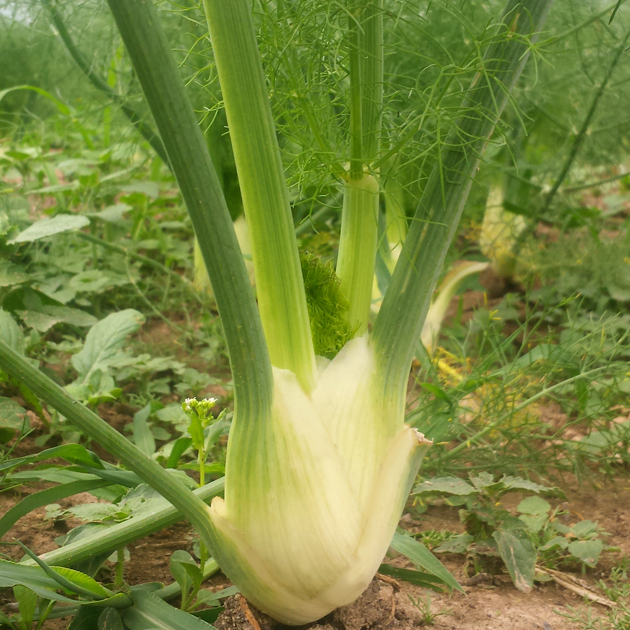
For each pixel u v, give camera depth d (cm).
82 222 73
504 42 35
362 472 34
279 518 32
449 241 35
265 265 32
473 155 35
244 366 31
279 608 33
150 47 26
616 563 46
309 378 34
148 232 108
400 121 53
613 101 89
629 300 88
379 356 35
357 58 36
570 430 66
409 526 51
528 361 63
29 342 69
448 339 84
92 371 61
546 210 97
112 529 37
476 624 38
